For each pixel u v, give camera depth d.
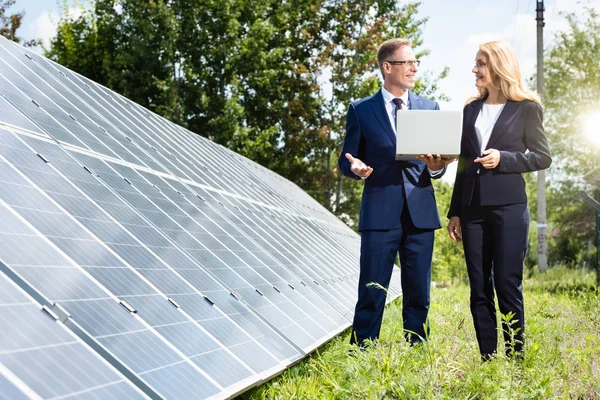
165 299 4.99
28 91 8.02
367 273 6.59
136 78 42.84
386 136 6.62
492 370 5.17
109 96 11.99
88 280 4.38
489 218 6.21
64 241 4.70
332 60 45.03
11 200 4.70
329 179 44.84
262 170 22.19
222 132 42.03
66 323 3.67
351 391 4.91
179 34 42.84
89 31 45.94
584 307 9.77
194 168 11.65
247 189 14.25
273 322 6.31
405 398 4.61
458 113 5.91
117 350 3.79
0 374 2.86
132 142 9.75
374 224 6.56
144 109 13.88
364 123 6.74
